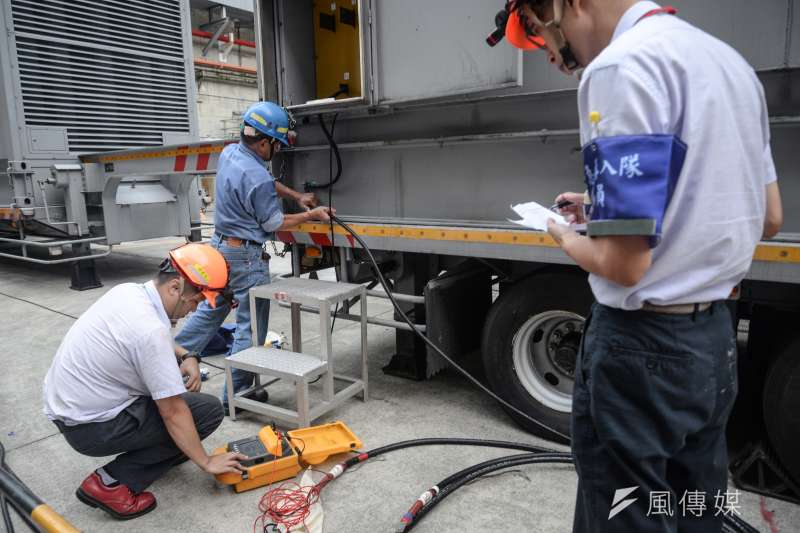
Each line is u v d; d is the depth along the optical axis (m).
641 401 1.15
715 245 1.08
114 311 2.21
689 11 2.27
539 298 2.83
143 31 7.75
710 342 1.14
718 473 1.33
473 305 3.46
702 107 1.04
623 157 1.00
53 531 1.37
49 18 6.86
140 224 7.09
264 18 3.54
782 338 2.41
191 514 2.41
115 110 7.58
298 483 2.60
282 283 3.42
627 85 1.02
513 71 2.54
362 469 2.70
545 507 2.38
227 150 3.33
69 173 6.64
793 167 2.16
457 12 2.68
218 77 20.34
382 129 3.31
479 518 2.32
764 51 2.14
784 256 2.11
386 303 6.08
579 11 1.18
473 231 2.86
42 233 7.55
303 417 2.91
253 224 3.29
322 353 3.06
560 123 2.68
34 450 3.03
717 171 1.06
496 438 2.99
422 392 3.60
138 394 2.32
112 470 2.39
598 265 1.07
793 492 2.36
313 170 3.67
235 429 3.16
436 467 2.71
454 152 3.04
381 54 2.98
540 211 1.45
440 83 2.79
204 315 3.31
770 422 2.32
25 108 6.77
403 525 2.21
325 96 3.79
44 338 4.98
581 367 1.28
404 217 3.30
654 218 0.97
